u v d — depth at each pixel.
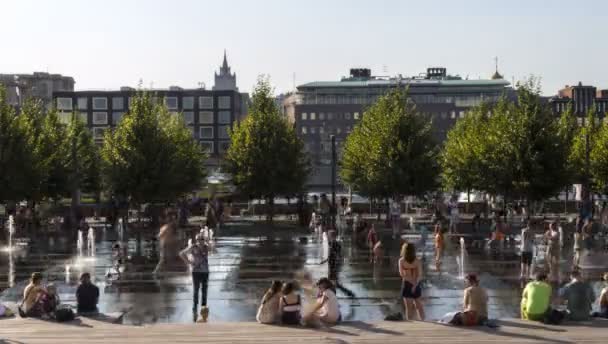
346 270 32.75
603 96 176.75
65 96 136.38
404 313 22.30
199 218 64.88
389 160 57.31
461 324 18.25
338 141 181.38
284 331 17.88
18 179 53.69
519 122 52.53
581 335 17.17
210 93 140.38
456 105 179.12
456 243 44.09
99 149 77.00
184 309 23.89
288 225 57.47
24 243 45.97
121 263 35.00
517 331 17.67
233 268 33.41
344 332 17.72
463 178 65.31
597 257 36.03
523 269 30.03
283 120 63.25
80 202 78.06
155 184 57.56
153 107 59.75
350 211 64.44
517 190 52.31
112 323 19.22
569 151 56.09
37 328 18.42
